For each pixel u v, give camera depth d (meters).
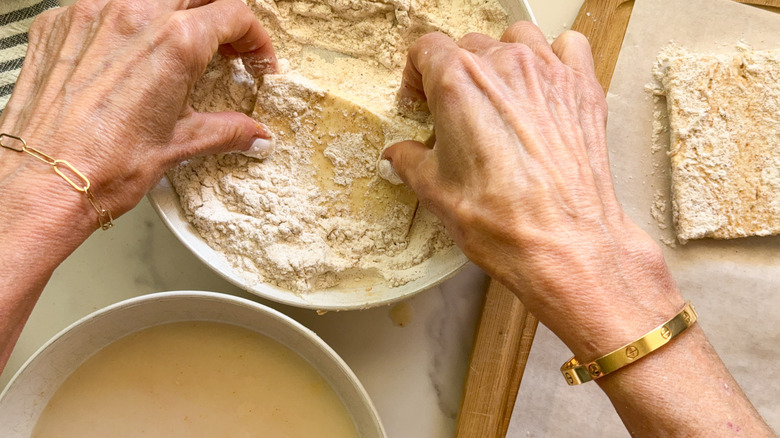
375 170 0.45
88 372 0.45
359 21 0.45
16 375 0.42
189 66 0.38
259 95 0.44
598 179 0.38
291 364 0.46
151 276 0.50
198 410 0.46
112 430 0.45
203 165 0.44
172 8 0.39
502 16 0.45
